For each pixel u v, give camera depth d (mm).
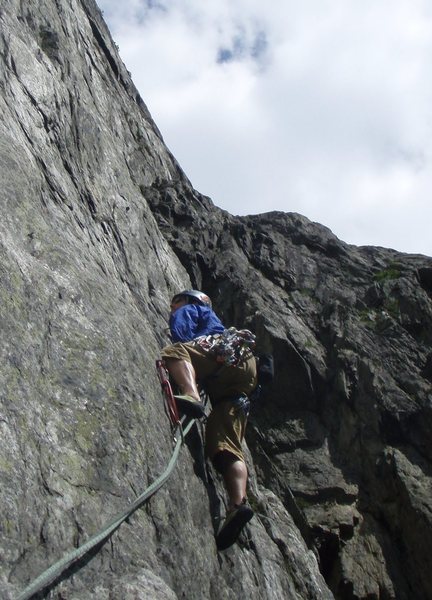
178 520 5469
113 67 13422
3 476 4426
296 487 8922
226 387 6578
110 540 4738
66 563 4152
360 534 8672
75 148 9273
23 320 5359
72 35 11836
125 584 4484
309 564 7547
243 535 6676
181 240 11062
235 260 11102
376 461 9109
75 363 5477
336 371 9828
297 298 10883
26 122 8312
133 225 9484
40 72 9328
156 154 12898
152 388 6055
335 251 11758
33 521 4406
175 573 5125
